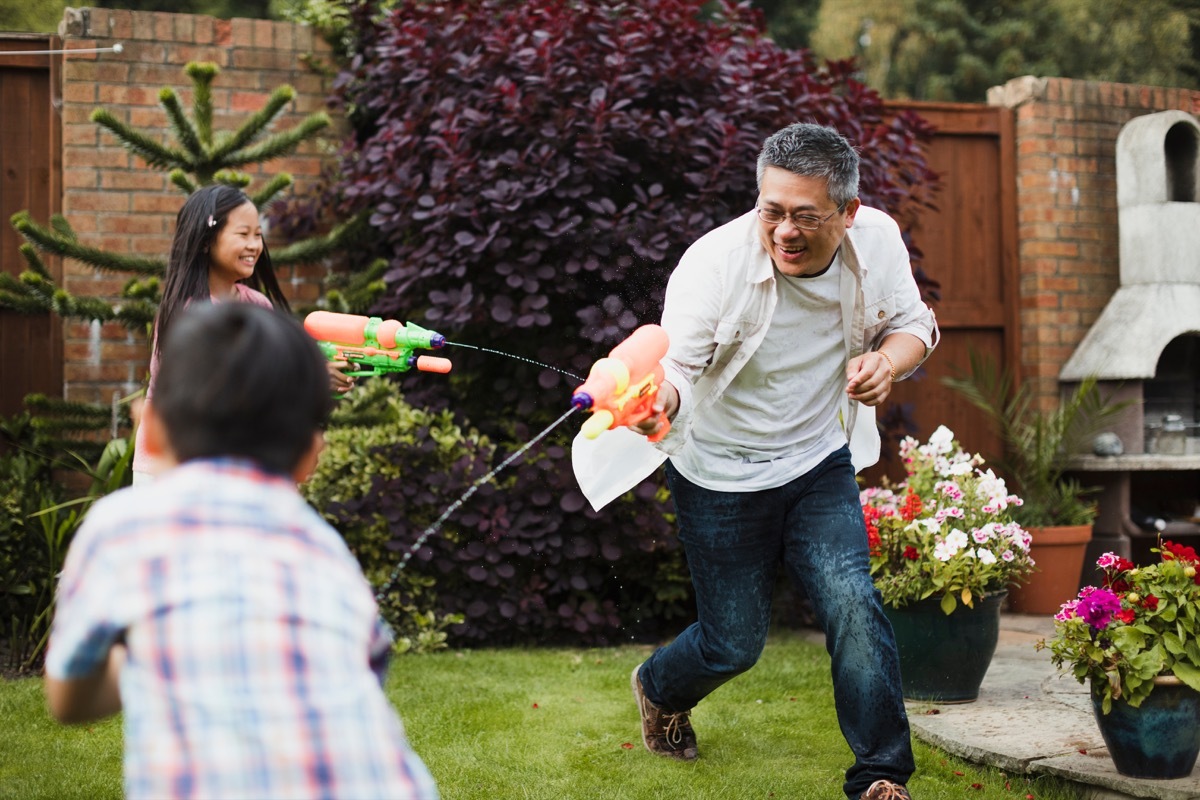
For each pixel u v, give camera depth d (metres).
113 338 5.29
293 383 1.46
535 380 5.15
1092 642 2.99
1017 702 3.83
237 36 5.54
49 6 12.91
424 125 5.29
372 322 2.97
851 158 2.63
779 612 5.38
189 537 1.34
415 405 5.23
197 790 1.26
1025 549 3.89
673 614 5.28
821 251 2.69
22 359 5.43
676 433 2.61
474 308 4.96
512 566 4.85
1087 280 6.48
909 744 2.73
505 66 5.17
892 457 6.12
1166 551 3.08
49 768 3.14
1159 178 6.23
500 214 4.84
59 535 4.47
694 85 5.23
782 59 5.38
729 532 2.94
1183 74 14.26
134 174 5.34
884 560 3.93
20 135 5.42
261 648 1.30
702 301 2.75
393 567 4.87
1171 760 2.93
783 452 2.93
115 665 1.40
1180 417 6.45
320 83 5.68
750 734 3.61
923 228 6.38
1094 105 6.51
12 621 4.51
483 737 3.52
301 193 5.65
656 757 3.35
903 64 16.59
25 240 5.41
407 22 5.30
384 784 1.32
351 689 1.33
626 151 5.13
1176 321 6.04
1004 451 6.42
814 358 2.90
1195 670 2.90
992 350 6.52
